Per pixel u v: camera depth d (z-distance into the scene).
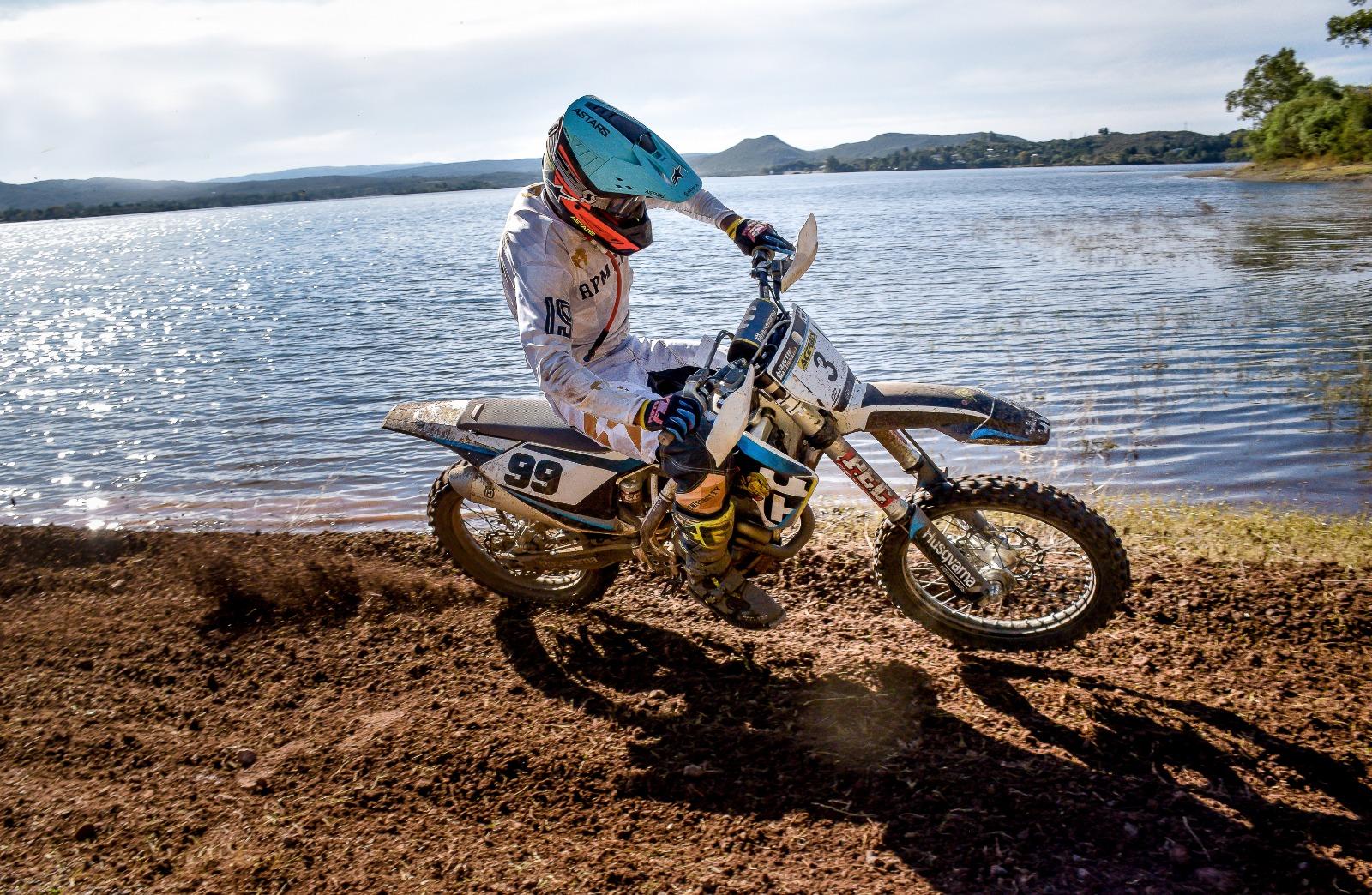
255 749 3.74
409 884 2.93
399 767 3.50
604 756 3.46
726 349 3.90
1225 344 12.20
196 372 13.80
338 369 13.47
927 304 16.94
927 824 2.97
